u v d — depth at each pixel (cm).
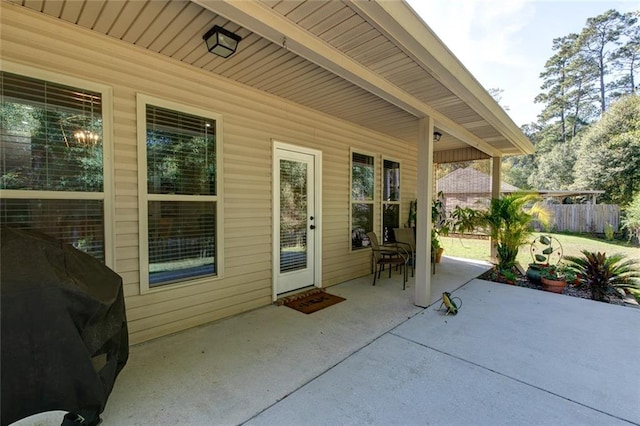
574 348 271
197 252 312
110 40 248
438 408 188
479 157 692
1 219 210
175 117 291
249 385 210
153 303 279
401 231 579
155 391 202
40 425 169
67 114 233
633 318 345
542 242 531
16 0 201
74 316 148
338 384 212
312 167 443
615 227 1177
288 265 415
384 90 299
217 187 323
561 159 1883
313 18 202
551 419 180
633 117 1361
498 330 309
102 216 250
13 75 211
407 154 656
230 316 339
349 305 381
